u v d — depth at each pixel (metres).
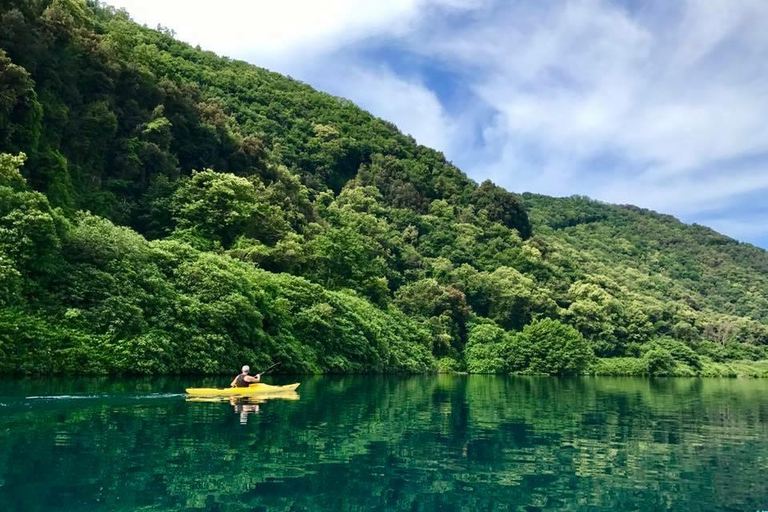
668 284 149.50
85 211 43.59
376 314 60.62
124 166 53.22
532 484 11.57
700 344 104.75
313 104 147.62
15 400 19.70
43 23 47.81
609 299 101.00
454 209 127.69
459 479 11.72
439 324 73.62
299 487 10.48
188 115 64.81
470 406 25.97
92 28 58.97
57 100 47.88
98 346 30.08
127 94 57.66
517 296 89.69
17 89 39.16
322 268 62.00
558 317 93.62
